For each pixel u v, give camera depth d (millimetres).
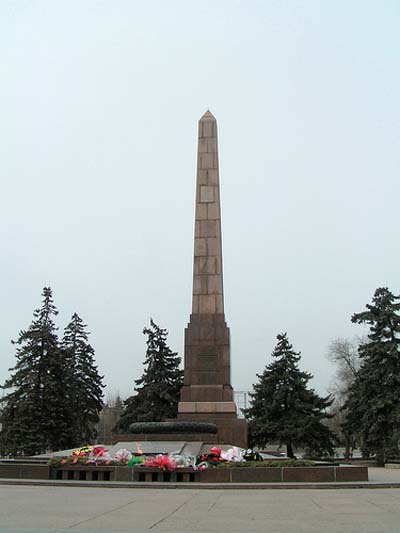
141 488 14320
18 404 36625
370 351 36094
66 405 38000
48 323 39062
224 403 23781
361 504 10664
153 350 42688
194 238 25766
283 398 38094
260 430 38094
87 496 12023
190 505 10352
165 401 41406
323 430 38562
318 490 13906
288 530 7449
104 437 64500
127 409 42406
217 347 24516
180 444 19828
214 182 26312
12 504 10383
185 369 24406
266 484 14461
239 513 9258
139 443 20094
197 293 25172
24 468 16453
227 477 15281
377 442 35125
